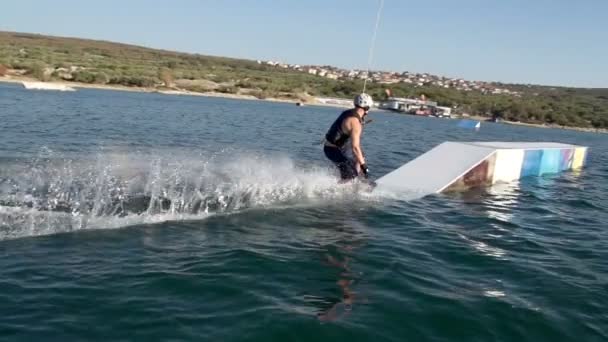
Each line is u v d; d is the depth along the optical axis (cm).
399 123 5403
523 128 8400
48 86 5981
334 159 921
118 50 16675
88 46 17162
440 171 1065
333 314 408
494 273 540
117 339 353
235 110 4853
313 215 735
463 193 1005
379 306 429
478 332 397
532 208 923
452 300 452
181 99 6650
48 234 560
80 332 361
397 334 383
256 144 1859
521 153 1251
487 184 1133
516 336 396
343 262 539
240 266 502
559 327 416
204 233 609
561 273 555
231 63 17075
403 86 12369
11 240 534
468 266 558
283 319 391
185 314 394
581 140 5300
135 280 454
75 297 415
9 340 345
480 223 769
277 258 534
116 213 648
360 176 934
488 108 11031
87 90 6888
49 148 1253
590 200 1072
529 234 729
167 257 517
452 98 11688
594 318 439
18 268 466
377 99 10419
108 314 389
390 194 923
